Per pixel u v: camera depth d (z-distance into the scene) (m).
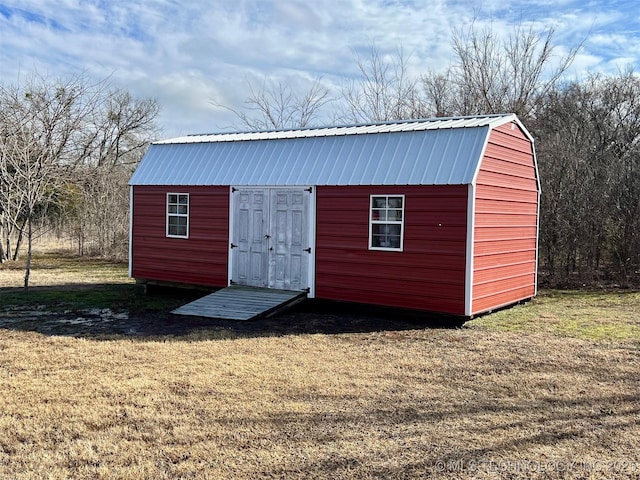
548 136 21.47
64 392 6.61
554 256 18.20
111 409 6.07
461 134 11.23
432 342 9.42
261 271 13.20
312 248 12.44
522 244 13.27
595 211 17.97
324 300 12.34
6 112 21.56
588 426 5.72
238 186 13.43
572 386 7.02
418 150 11.43
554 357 8.44
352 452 5.08
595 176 18.41
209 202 14.00
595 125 23.84
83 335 9.82
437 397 6.57
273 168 13.09
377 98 28.23
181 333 10.07
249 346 9.02
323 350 8.80
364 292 11.79
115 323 10.98
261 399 6.43
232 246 13.60
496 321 11.27
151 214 15.12
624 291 15.88
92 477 4.61
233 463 4.87
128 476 4.62
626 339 9.66
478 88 25.42
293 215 12.71
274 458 4.96
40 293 14.84
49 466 4.80
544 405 6.33
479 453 5.07
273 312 11.67
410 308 11.23
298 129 15.42
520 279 13.25
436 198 10.89
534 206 13.93
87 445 5.18
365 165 11.84
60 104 23.48
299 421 5.79
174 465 4.83
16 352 8.48
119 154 35.66
